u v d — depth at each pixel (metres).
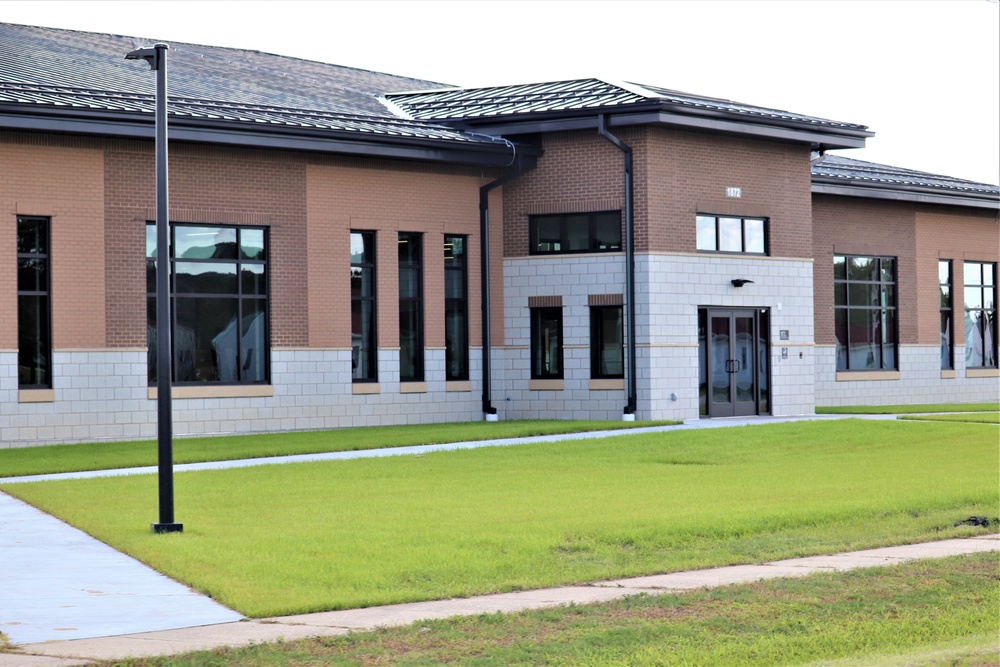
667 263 29.61
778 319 32.03
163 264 14.41
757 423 28.52
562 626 9.45
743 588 10.83
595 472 19.58
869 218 38.84
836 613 9.96
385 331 29.53
